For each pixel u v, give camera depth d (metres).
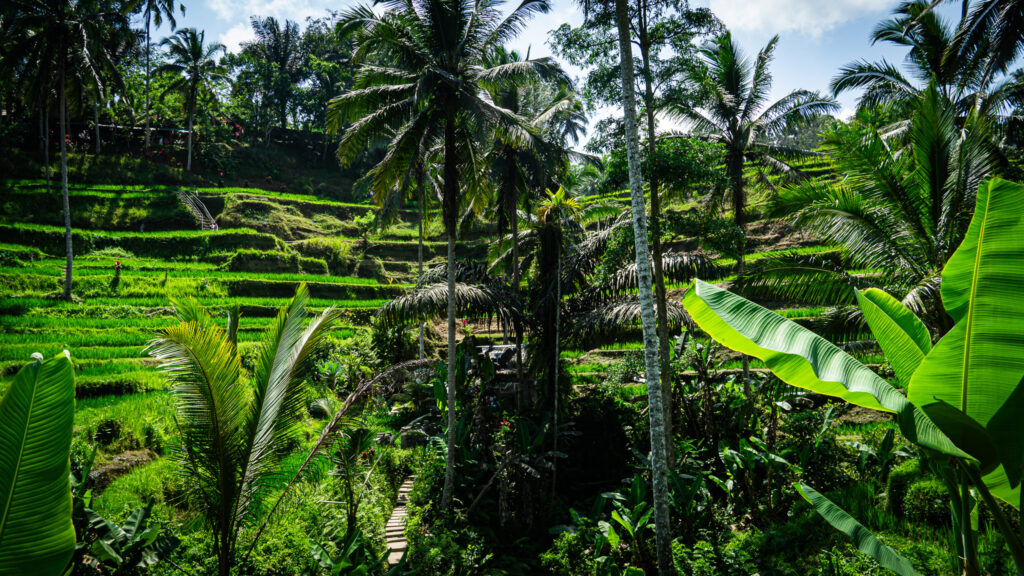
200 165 51.59
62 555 3.88
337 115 12.28
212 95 51.62
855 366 3.96
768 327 4.08
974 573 3.95
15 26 26.70
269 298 33.66
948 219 9.45
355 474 10.25
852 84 16.33
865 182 10.43
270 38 61.09
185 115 51.03
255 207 45.41
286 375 6.74
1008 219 3.44
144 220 41.03
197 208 44.28
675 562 9.20
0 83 28.30
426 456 13.48
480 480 13.49
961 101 15.01
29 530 3.73
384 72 12.69
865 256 10.32
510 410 16.78
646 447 14.80
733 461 11.91
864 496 10.30
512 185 17.14
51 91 30.00
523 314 14.91
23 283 28.38
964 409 3.85
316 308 32.06
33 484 3.71
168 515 9.36
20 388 3.60
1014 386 3.63
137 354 21.25
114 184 44.88
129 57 51.06
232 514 6.48
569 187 20.47
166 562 7.01
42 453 3.71
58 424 3.76
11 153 41.78
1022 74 13.55
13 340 21.75
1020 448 3.66
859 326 10.40
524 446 12.96
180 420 6.18
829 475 11.51
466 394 15.23
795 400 14.55
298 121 66.06
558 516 12.55
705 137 15.08
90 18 28.19
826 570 7.73
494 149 17.02
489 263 22.50
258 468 6.48
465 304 13.77
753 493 11.44
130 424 12.95
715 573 8.84
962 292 3.83
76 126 48.19
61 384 3.74
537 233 15.91
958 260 3.77
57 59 28.03
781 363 4.14
